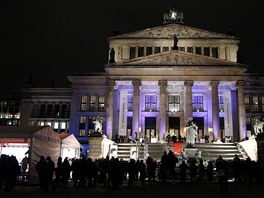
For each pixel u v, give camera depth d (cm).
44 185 2542
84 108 7544
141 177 3142
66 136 4250
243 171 3353
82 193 2359
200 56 6631
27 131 3372
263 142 4503
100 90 7556
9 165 2511
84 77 7625
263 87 7488
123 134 6512
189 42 7525
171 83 6806
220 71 6588
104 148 5300
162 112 6456
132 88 7275
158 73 6638
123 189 2675
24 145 3581
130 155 5288
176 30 7644
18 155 3709
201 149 5447
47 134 3669
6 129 3431
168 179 3641
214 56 7506
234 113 7038
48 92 8706
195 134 5225
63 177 2870
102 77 7588
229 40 7506
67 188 2808
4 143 3491
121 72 6694
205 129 7100
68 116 8581
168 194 2288
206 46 7512
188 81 6562
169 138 5878
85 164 2938
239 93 6494
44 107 8719
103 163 3069
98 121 5453
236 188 2852
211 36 7569
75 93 7612
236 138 6875
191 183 3269
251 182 3275
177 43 7475
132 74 6669
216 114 6425
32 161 3306
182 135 6750
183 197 2111
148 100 7362
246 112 7431
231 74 6562
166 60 6694
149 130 7269
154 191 2505
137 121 6469
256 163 3247
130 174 3062
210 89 7081
